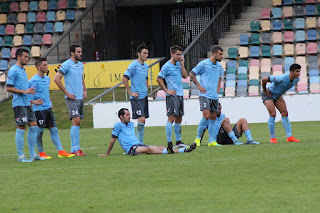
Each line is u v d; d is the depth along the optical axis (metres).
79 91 31.06
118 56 78.75
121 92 66.25
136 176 21.61
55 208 16.38
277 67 64.56
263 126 49.09
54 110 63.09
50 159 29.14
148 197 17.50
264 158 25.34
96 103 57.06
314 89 59.16
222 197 17.12
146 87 32.53
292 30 70.50
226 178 20.44
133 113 32.41
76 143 30.66
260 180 19.77
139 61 32.25
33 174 23.30
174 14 81.94
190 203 16.45
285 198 16.64
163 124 55.72
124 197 17.62
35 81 29.55
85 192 18.69
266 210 15.27
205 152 28.73
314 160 24.14
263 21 71.00
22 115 28.11
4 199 17.91
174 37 82.19
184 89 61.09
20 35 82.56
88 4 82.12
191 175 21.39
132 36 80.31
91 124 59.31
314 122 50.97
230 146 31.55
